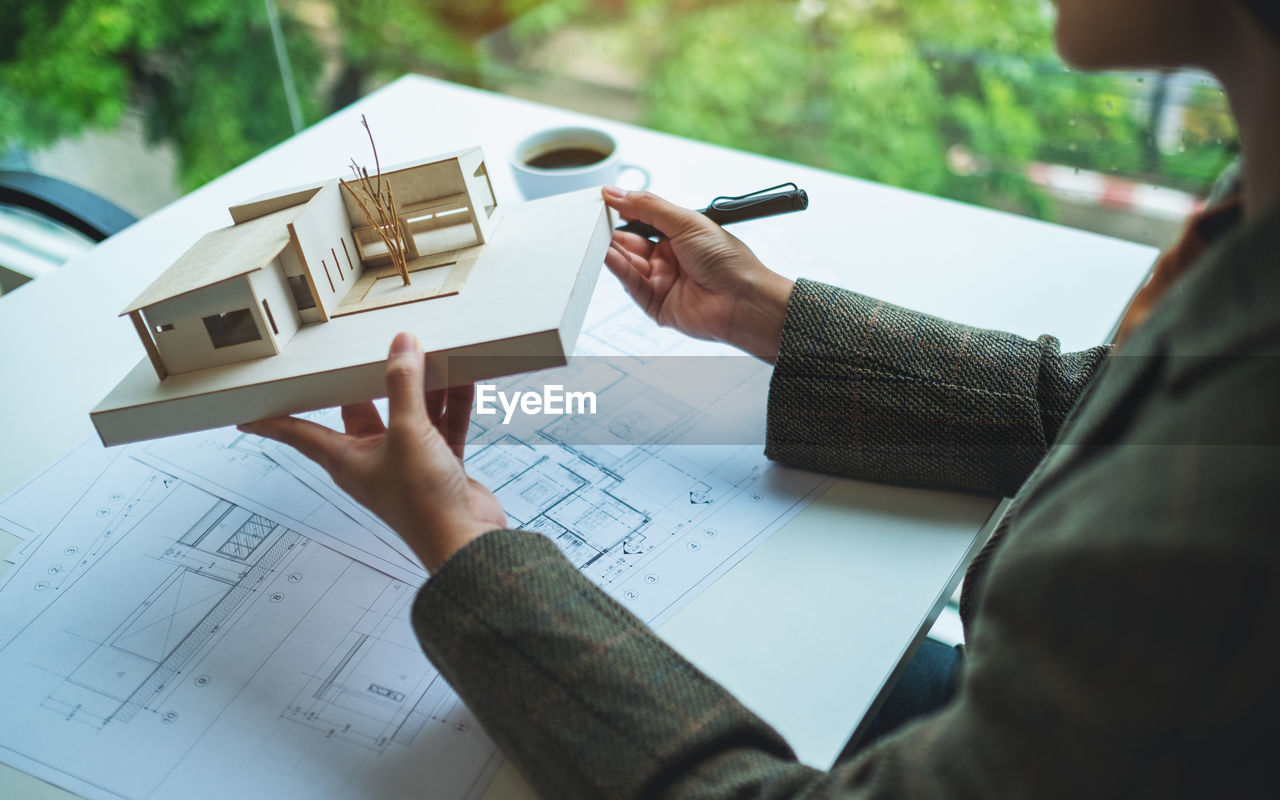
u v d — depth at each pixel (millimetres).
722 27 3244
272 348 611
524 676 486
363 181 674
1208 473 328
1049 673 360
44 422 813
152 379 632
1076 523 364
